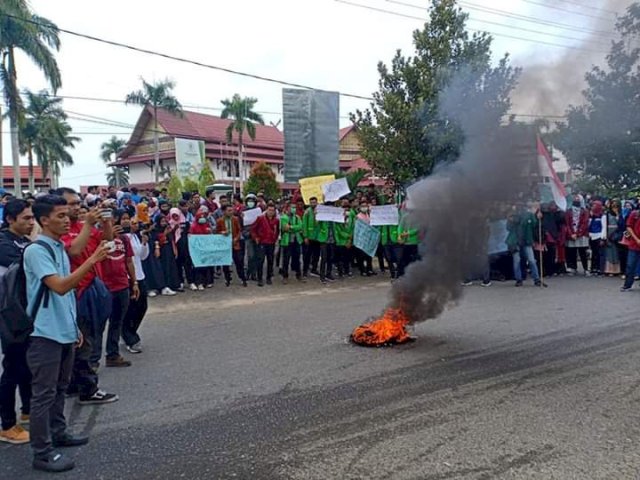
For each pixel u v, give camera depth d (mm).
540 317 7984
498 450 3707
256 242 11273
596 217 12719
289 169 14812
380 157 12914
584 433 3973
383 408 4516
